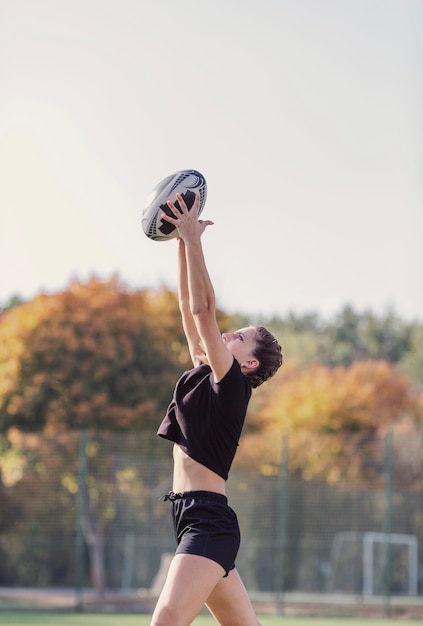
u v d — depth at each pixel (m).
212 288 5.53
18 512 22.88
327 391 35.94
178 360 30.50
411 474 29.14
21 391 29.52
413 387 39.94
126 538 21.05
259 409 36.00
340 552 22.14
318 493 22.36
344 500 22.39
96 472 22.34
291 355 50.00
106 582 20.81
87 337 29.59
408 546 22.25
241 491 21.88
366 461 28.55
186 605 5.40
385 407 37.03
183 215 5.62
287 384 36.91
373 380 37.59
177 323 30.56
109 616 18.38
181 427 5.70
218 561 5.50
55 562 22.50
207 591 5.48
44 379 29.33
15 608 19.30
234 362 5.59
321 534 22.19
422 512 22.33
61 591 22.00
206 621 17.33
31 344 29.44
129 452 22.30
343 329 52.41
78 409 29.16
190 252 5.56
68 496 22.80
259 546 21.59
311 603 20.38
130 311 30.08
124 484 21.36
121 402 29.73
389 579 19.83
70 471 22.75
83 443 19.28
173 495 5.71
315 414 35.47
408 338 52.94
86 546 22.66
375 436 29.61
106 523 22.44
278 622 18.25
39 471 22.89
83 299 30.02
